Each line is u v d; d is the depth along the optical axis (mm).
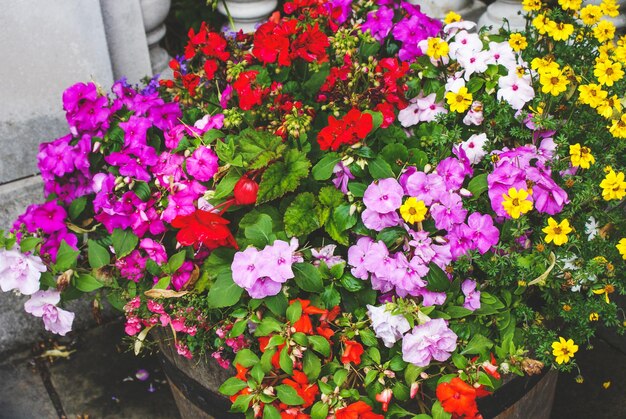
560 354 1704
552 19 1951
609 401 2562
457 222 1712
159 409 2693
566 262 1747
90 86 2006
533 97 1831
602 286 1729
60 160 1986
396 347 1721
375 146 1916
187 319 1773
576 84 1809
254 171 1785
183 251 1807
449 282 1682
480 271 1806
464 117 1862
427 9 3055
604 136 1839
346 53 1957
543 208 1694
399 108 1894
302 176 1763
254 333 1721
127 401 2729
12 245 1863
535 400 2006
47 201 2086
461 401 1594
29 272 1859
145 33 2939
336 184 1827
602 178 1808
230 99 2016
